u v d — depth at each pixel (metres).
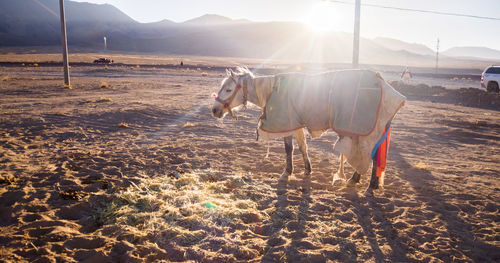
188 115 13.42
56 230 3.78
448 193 5.57
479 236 4.13
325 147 8.99
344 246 3.74
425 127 12.55
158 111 13.83
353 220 4.43
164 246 3.58
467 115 16.14
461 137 10.92
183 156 7.23
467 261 3.57
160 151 7.59
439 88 26.98
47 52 165.12
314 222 4.30
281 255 3.49
